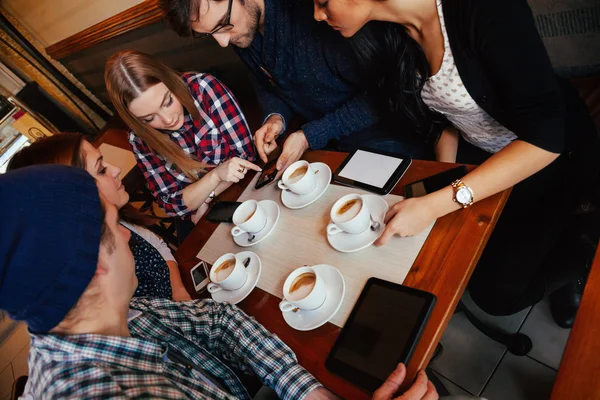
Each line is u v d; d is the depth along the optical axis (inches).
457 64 38.4
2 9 139.2
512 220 48.4
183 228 77.9
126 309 28.3
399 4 35.6
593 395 23.3
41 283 21.2
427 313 30.8
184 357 37.5
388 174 42.3
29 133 150.3
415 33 39.5
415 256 35.0
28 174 22.7
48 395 23.4
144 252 53.2
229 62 92.9
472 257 32.7
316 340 35.3
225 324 40.4
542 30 50.2
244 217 47.3
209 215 54.1
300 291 36.3
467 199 35.1
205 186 59.5
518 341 57.1
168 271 55.4
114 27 105.5
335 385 32.1
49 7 122.6
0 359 123.0
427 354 29.8
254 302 40.9
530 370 56.2
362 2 35.4
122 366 26.3
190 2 47.0
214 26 51.1
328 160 50.4
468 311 60.8
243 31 55.3
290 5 55.9
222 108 64.1
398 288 33.4
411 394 27.8
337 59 57.2
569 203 45.7
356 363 31.9
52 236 21.5
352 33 39.3
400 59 43.4
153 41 102.4
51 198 22.2
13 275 20.7
